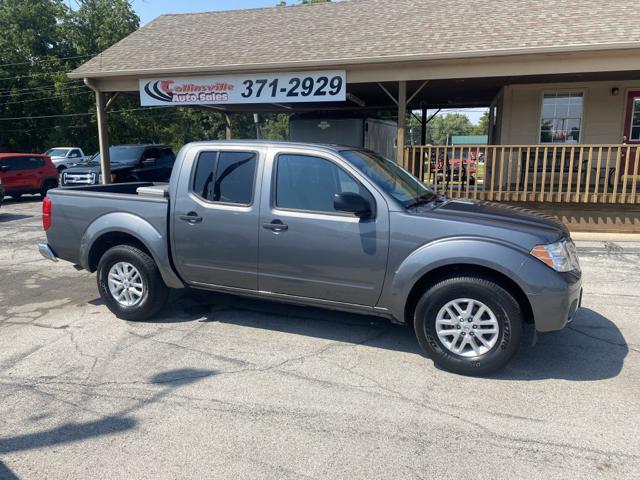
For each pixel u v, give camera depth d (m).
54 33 34.66
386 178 4.46
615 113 11.15
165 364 4.09
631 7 9.79
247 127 54.44
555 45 8.45
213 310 5.40
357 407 3.41
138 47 12.11
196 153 4.75
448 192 10.17
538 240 3.74
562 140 11.56
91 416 3.30
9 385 3.75
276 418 3.27
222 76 10.36
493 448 2.93
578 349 4.36
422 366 4.04
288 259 4.37
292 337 4.65
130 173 13.49
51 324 5.05
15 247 9.11
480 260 3.73
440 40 9.62
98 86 11.10
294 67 9.82
